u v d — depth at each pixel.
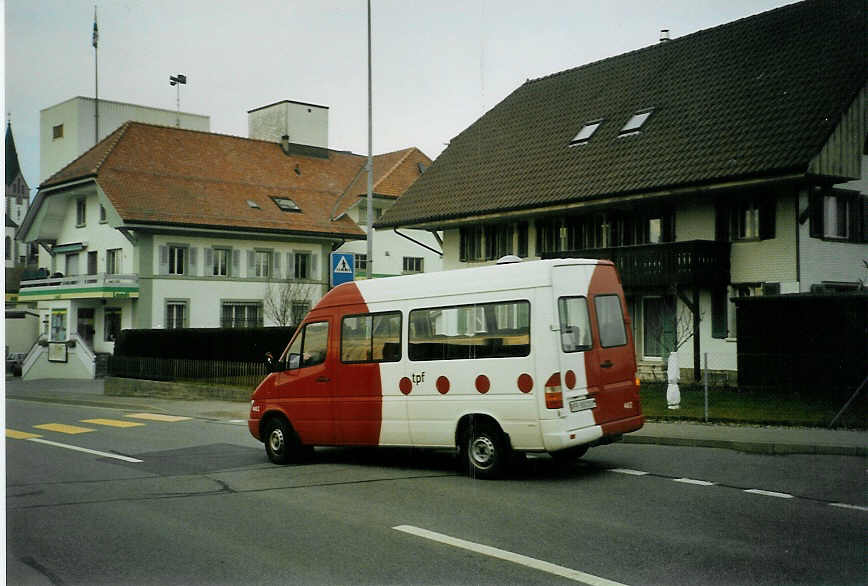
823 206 21.95
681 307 23.89
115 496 9.92
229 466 12.30
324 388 12.05
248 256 44.50
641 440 13.40
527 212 26.70
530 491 9.52
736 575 6.07
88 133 52.69
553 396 9.87
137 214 40.56
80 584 6.40
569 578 6.11
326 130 53.84
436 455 12.92
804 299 17.67
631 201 23.86
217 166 47.31
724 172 21.47
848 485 9.45
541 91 33.09
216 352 27.81
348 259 18.05
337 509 8.80
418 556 6.81
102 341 43.78
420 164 51.28
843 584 5.84
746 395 18.28
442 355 10.87
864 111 21.42
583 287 10.52
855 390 16.81
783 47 24.64
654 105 26.77
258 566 6.68
